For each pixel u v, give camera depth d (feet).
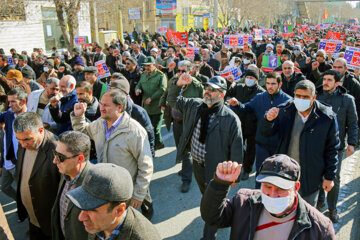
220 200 6.88
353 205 15.57
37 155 10.71
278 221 6.69
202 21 145.59
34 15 60.59
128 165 11.01
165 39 70.28
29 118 10.33
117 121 10.90
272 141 12.51
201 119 12.53
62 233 9.58
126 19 130.00
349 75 17.52
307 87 10.59
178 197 16.60
